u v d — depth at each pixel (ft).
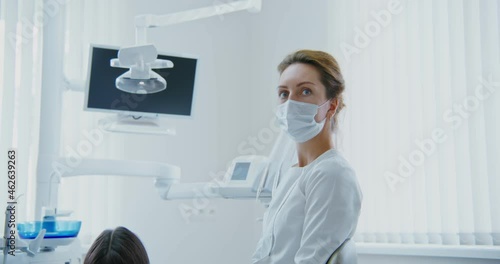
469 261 8.16
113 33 9.51
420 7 8.92
